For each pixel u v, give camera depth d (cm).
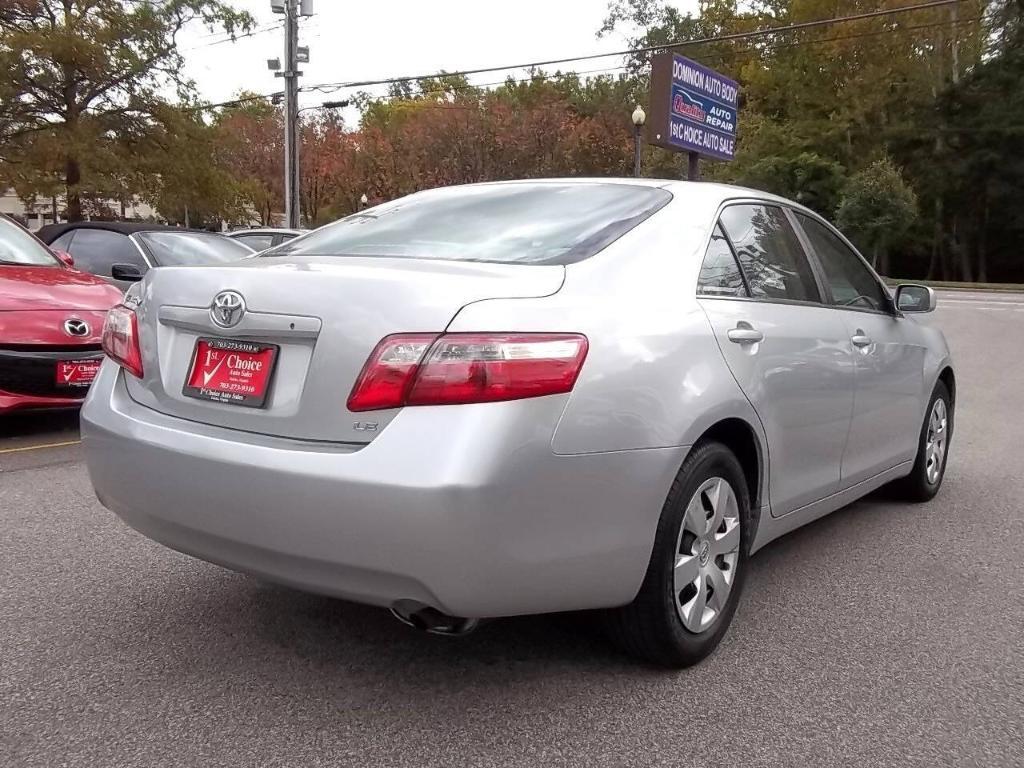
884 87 4075
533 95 4922
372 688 295
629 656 317
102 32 2714
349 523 246
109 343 325
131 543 426
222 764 250
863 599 387
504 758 257
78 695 286
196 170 2989
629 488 273
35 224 4712
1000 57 3897
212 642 326
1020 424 805
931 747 269
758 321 344
